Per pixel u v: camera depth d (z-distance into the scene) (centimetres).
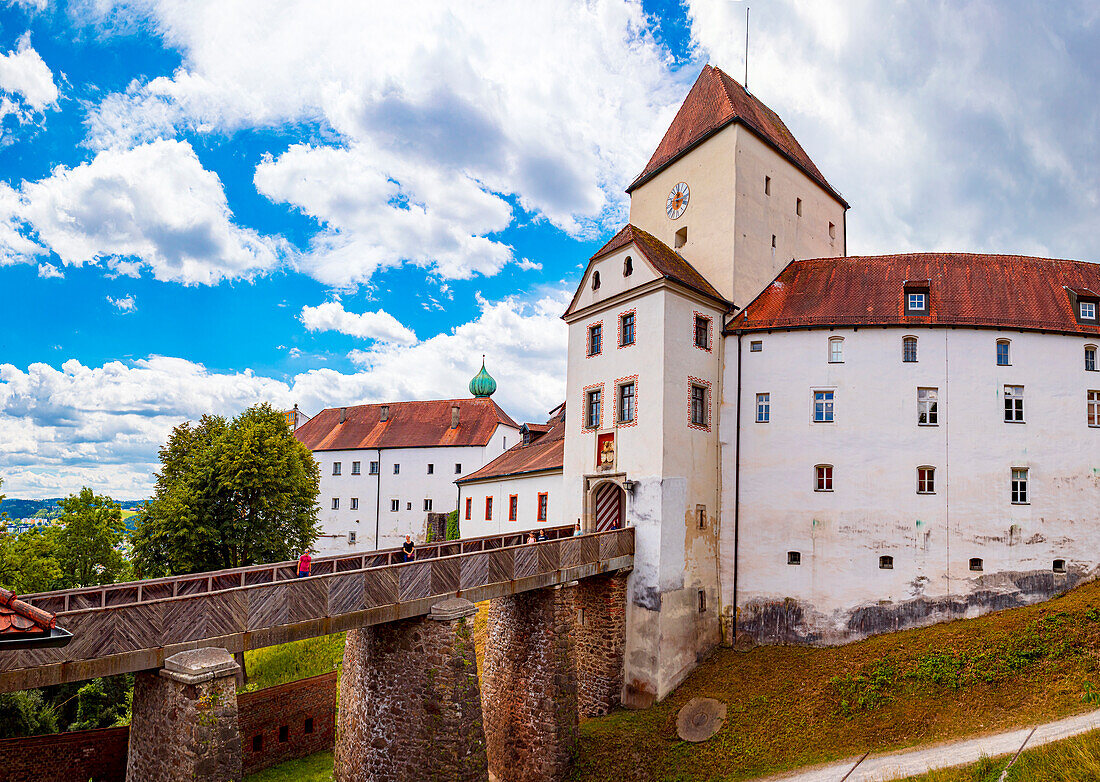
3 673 1197
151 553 3406
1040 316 2862
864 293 3017
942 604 2706
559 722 2283
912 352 2867
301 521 3781
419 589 1923
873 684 2352
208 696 1362
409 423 7025
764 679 2584
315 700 2658
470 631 1944
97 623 1319
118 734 2025
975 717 2106
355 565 2138
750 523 2927
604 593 2778
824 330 2936
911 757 1969
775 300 3131
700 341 2975
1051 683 2158
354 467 6994
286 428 4294
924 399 2836
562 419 4850
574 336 3284
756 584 2884
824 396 2914
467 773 1845
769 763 2120
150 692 1460
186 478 3528
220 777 1354
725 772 2122
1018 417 2800
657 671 2619
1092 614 2397
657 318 2819
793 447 2911
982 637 2442
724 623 2905
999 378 2820
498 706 2494
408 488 6675
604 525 3106
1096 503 2755
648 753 2289
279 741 2538
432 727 1880
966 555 2723
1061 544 2725
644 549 2741
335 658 3431
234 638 1530
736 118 3181
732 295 3098
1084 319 2873
